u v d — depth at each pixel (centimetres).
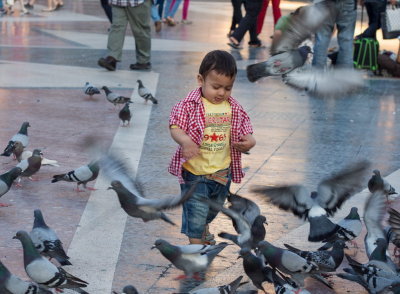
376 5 1786
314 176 853
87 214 704
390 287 495
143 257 606
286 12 2897
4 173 773
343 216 713
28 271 491
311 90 589
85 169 757
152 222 684
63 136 1001
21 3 2828
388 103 1321
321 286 560
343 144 1015
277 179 834
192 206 574
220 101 571
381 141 1039
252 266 517
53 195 759
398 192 801
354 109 1260
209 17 2934
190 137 570
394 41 2153
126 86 1392
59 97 1273
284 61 584
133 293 471
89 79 1452
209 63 556
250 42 2052
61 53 1800
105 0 2155
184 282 561
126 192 500
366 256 625
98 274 569
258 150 964
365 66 1611
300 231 672
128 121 1080
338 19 1473
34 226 571
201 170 580
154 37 2203
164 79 1483
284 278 518
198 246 517
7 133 1005
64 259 561
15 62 1630
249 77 596
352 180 582
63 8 3148
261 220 575
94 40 2073
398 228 544
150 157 911
